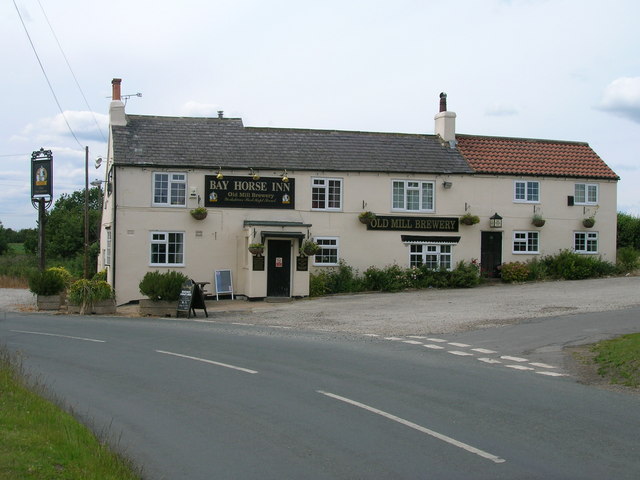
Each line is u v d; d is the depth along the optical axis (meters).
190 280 21.05
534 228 30.22
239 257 26.64
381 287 27.27
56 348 13.85
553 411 8.68
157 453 6.95
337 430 7.75
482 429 7.80
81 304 21.88
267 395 9.54
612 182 31.44
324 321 18.89
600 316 17.69
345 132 29.92
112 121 26.97
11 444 6.17
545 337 14.92
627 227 43.72
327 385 10.21
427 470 6.36
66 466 5.87
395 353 13.30
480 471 6.33
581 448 7.07
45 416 7.35
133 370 11.42
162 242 25.91
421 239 28.58
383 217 28.17
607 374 11.04
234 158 26.92
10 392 8.18
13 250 65.88
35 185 26.88
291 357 12.76
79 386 10.12
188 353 13.23
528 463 6.57
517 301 22.20
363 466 6.49
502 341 14.67
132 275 25.53
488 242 29.66
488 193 29.55
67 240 53.53
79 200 67.12
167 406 8.91
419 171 28.52
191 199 26.16
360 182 28.00
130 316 21.27
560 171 30.64
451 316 19.12
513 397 9.48
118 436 7.47
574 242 30.89
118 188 25.48
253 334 16.25
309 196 27.39
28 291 33.25
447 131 30.56
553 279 29.72
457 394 9.65
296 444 7.22
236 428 7.86
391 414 8.48
